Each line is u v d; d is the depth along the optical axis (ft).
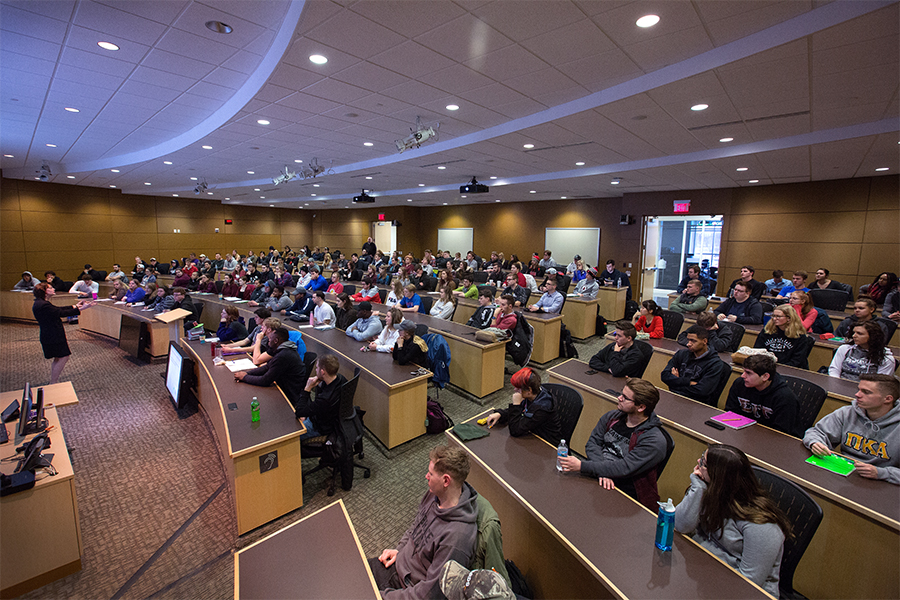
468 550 5.56
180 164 29.07
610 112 15.08
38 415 9.40
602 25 9.87
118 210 46.50
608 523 6.08
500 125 18.43
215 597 7.85
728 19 9.52
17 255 38.45
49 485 7.91
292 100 15.28
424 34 10.36
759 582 5.22
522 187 35.29
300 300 23.00
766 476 6.30
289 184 38.75
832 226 27.89
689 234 39.37
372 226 65.00
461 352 17.35
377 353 15.49
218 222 58.08
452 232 56.85
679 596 4.81
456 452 6.07
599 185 33.06
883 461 7.37
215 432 13.26
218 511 10.27
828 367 13.34
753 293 21.53
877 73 11.33
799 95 13.08
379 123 18.40
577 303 25.38
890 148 18.20
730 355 13.57
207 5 10.22
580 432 12.04
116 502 10.61
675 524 6.00
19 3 9.99
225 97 16.96
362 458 12.09
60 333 18.30
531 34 10.32
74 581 8.13
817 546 7.05
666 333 17.48
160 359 22.34
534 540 6.87
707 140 19.07
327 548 5.68
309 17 9.59
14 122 20.11
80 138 23.54
